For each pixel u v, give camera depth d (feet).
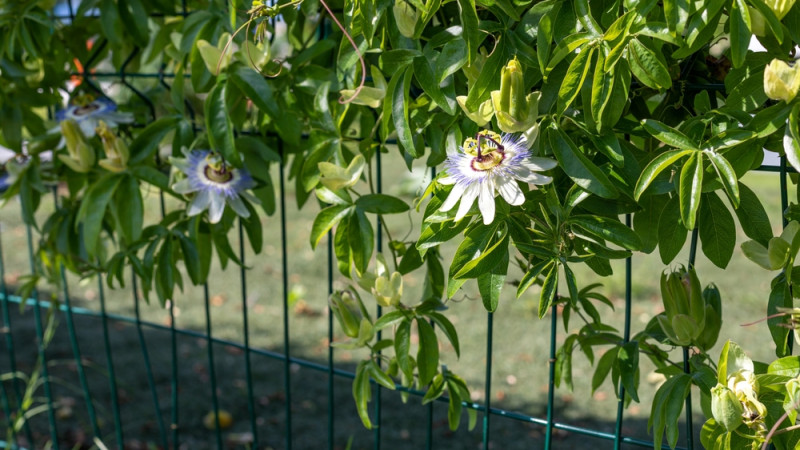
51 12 7.98
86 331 17.07
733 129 4.63
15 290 19.56
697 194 4.63
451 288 5.23
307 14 6.57
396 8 5.42
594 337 6.17
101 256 8.82
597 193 4.84
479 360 15.11
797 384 4.73
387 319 6.25
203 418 13.37
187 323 17.57
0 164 8.77
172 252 7.43
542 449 12.14
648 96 5.63
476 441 12.49
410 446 12.42
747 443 5.12
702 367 5.45
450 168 5.15
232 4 5.92
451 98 5.49
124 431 12.91
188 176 6.89
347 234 6.18
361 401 6.60
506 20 5.30
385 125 5.68
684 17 4.51
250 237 7.34
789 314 4.93
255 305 18.52
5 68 7.79
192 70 6.68
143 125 8.41
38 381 14.60
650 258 20.02
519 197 4.88
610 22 4.96
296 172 7.62
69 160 7.59
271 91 6.43
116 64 8.34
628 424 12.87
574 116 5.24
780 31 4.48
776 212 20.99
